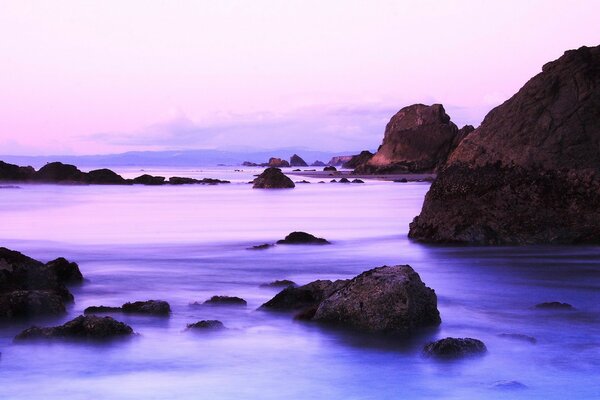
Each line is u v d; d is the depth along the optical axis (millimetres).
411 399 8484
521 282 16000
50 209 42031
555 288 15273
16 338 10875
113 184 75375
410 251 21641
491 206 23172
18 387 8891
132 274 17734
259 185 66562
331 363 9883
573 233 22234
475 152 24219
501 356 10117
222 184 77250
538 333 11422
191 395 8594
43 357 10117
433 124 103812
